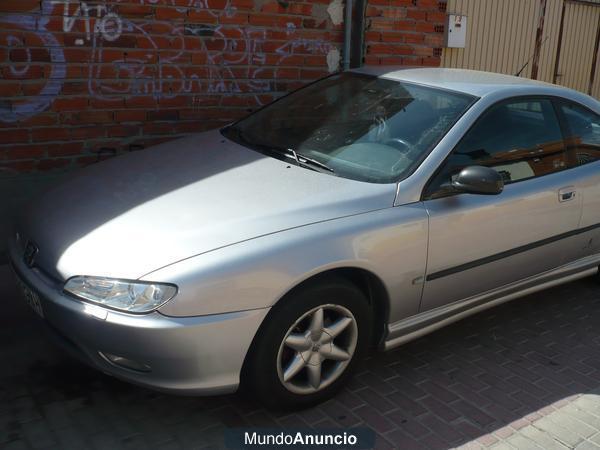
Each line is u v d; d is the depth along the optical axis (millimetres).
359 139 3689
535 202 3805
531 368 3729
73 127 4824
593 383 3604
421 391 3424
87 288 2713
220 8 5312
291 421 3105
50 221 3168
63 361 3514
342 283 3053
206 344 2672
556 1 8938
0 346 3619
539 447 3004
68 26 4621
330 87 4379
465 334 4102
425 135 3566
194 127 5449
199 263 2674
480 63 8219
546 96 4137
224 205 3043
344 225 3027
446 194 3414
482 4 7906
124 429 2986
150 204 3104
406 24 6629
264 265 2760
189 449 2871
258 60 5676
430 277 3387
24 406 3113
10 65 4453
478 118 3660
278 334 2873
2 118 4508
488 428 3135
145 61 5039
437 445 2986
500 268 3770
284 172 3430
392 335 3387
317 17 5938
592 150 4336
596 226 4324
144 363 2678
